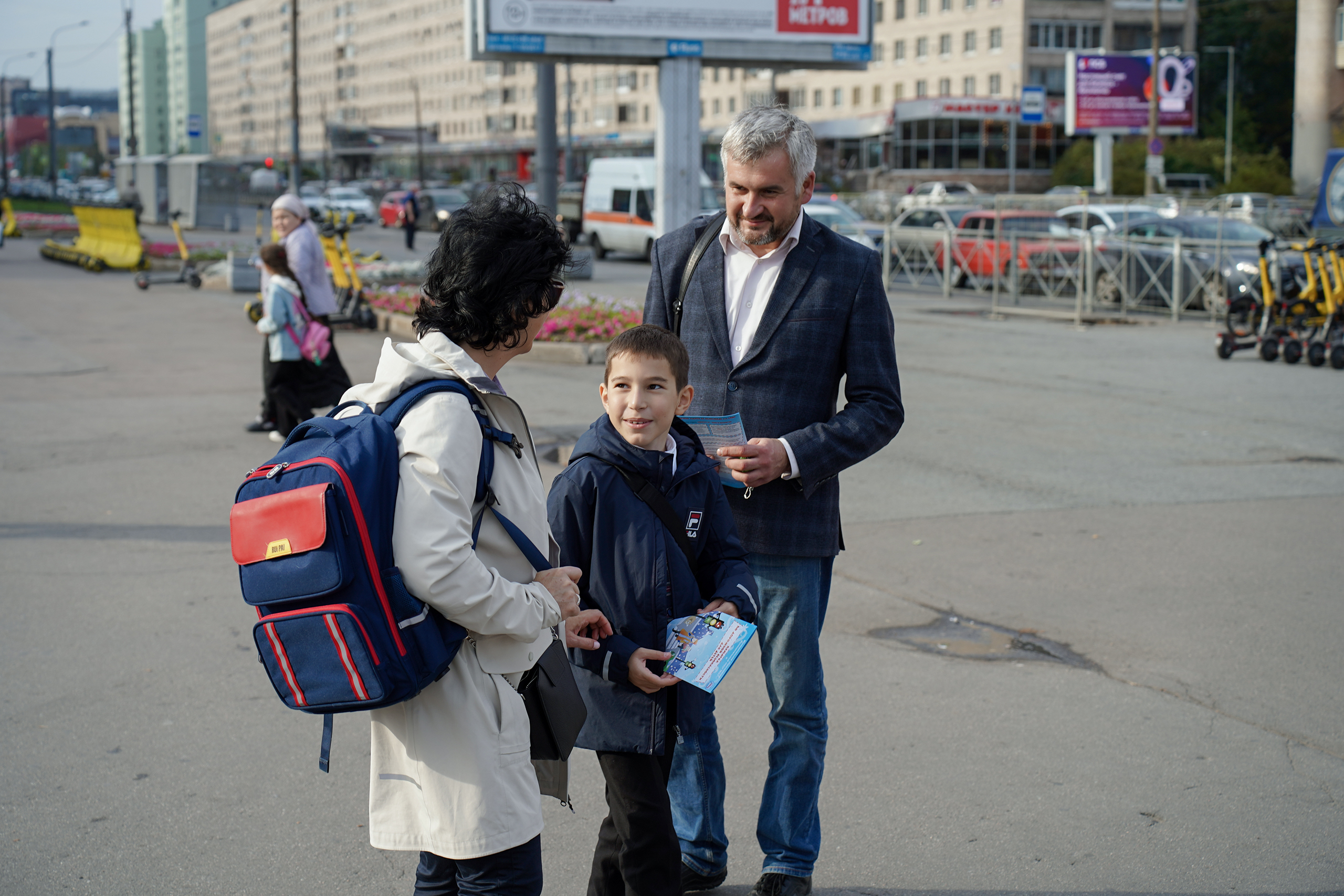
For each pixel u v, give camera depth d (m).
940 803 3.81
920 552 6.57
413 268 21.19
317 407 9.16
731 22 17.73
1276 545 6.70
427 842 2.31
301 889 3.33
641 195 30.61
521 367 13.14
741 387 3.18
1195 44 79.19
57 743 4.21
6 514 7.22
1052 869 3.43
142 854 3.49
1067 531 6.99
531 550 2.33
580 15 17.09
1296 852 3.50
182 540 6.74
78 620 5.45
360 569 2.07
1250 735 4.30
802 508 3.15
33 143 175.25
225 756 4.13
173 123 199.75
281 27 163.12
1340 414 10.77
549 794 2.68
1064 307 20.83
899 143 68.88
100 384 11.96
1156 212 22.98
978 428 10.05
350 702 2.09
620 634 2.78
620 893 2.90
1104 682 4.80
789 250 3.16
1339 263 13.78
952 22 80.75
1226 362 14.20
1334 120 53.72
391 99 142.88
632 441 2.80
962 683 4.80
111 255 27.08
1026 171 67.94
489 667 2.31
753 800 3.86
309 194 60.31
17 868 3.40
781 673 3.22
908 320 19.02
